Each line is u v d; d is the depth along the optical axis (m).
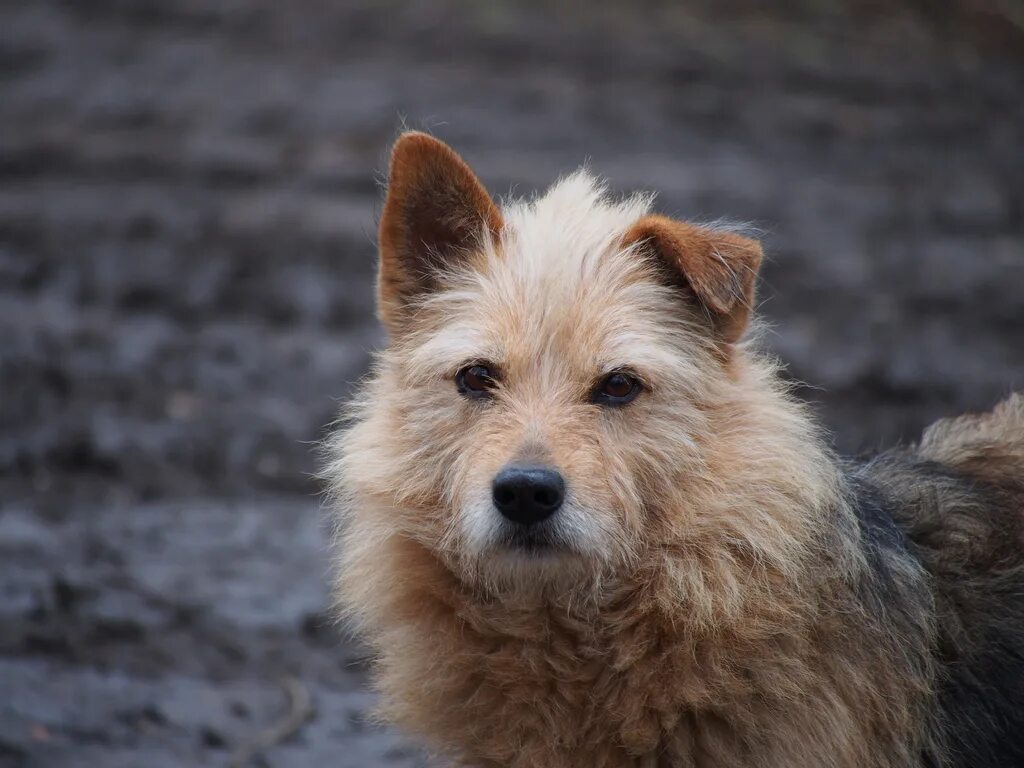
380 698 6.77
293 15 30.80
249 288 18.12
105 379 15.40
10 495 12.53
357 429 6.64
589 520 5.89
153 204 20.41
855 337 17.28
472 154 22.08
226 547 11.63
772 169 22.83
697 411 6.21
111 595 10.40
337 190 21.05
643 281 6.45
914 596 6.11
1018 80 28.45
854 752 5.79
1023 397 7.57
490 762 6.20
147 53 28.06
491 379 6.28
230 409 14.87
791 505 5.96
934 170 23.36
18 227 19.42
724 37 30.23
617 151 22.94
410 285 6.75
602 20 30.95
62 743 8.16
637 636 5.91
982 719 6.11
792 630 5.82
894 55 29.67
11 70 26.86
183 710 8.77
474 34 29.52
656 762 5.91
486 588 6.09
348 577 6.48
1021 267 19.69
